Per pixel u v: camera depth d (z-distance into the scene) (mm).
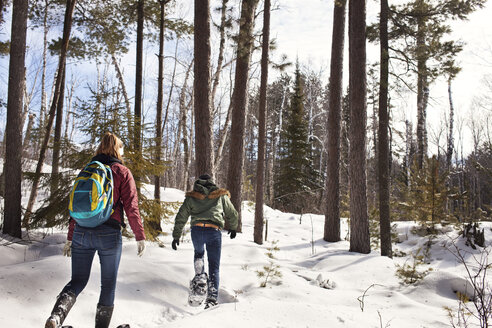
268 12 9438
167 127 26625
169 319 3576
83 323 3049
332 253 8211
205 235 3984
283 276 5262
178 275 4656
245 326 2924
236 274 5180
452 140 23266
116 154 2850
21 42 6012
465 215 9281
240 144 10289
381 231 8047
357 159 8594
